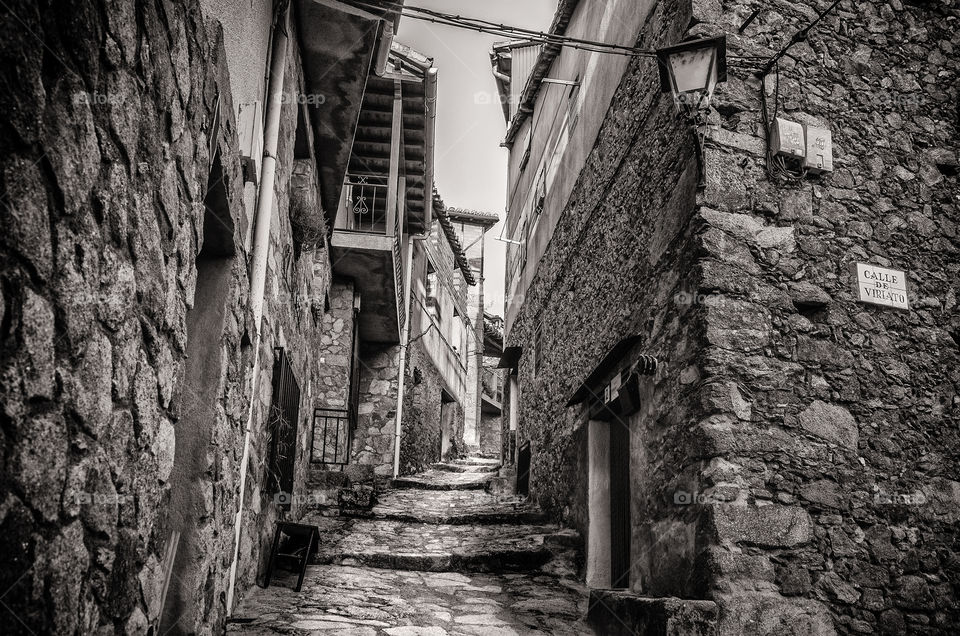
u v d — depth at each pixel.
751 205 4.88
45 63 1.74
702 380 4.54
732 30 5.16
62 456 1.89
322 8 6.09
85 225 1.98
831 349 4.77
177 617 3.53
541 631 4.94
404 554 6.54
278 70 5.45
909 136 5.36
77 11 1.86
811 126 5.09
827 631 4.22
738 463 4.39
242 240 4.26
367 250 10.12
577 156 8.52
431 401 16.30
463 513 8.68
